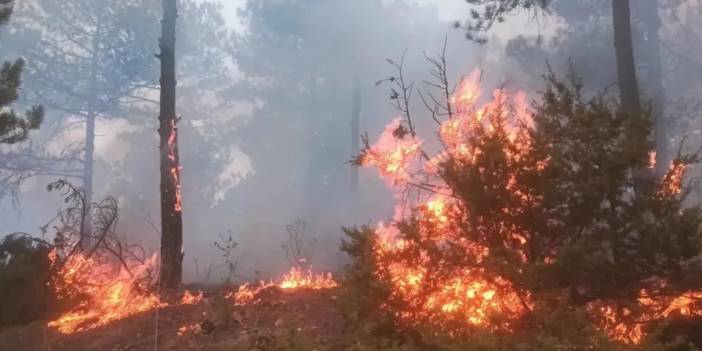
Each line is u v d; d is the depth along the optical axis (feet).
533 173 17.62
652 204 17.40
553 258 17.94
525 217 17.75
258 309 21.68
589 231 17.74
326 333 18.80
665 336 16.55
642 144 17.66
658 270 17.21
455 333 15.79
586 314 15.72
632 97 34.91
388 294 17.34
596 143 18.08
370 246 18.38
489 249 16.87
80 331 23.81
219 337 19.81
